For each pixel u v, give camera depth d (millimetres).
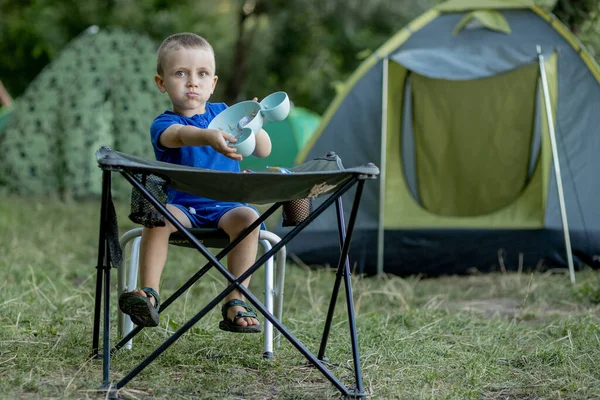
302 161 7043
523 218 6809
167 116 3350
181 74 3383
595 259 6641
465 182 7289
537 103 7078
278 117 3201
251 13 18188
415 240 6863
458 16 7180
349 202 7008
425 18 7211
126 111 12078
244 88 20047
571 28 7594
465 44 6973
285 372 3400
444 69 6527
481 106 7199
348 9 17672
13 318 4168
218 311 4758
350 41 20016
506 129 7160
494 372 3510
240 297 3342
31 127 12031
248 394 3078
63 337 3764
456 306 5441
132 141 11984
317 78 20453
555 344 4016
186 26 19453
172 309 4660
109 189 2840
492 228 6789
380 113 7098
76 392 2936
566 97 6926
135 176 2801
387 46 7137
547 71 6910
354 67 20547
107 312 3090
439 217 6926
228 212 3330
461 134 7262
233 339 3934
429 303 5551
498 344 4008
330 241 6922
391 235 6891
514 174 7164
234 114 3248
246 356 3613
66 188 11625
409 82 7285
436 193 7316
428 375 3387
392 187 7094
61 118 12000
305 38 20016
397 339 4039
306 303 5402
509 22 7055
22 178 11844
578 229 6684
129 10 19375
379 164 7039
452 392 3162
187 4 19844
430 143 7293
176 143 3143
